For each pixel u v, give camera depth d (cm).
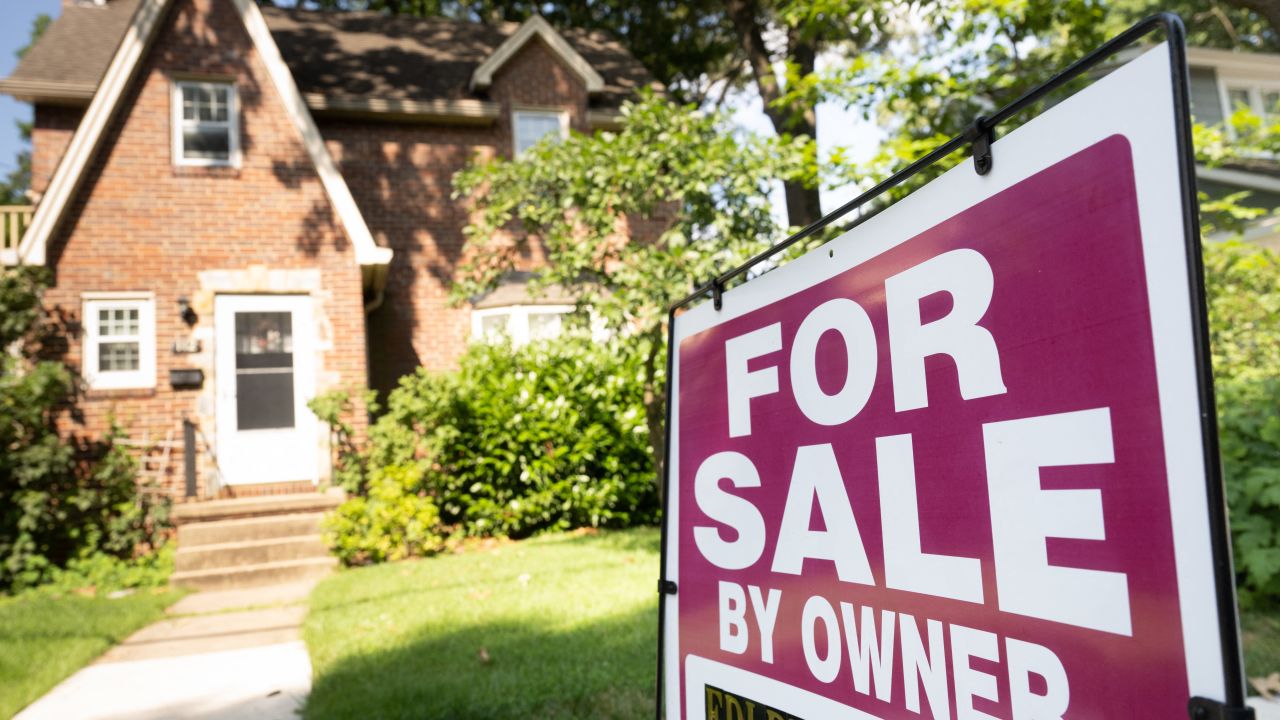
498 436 1009
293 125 1089
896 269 131
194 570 862
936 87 785
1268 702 333
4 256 939
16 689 462
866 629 133
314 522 925
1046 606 103
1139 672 92
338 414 1002
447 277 1278
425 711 365
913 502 125
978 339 116
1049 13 765
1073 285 103
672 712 184
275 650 548
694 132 722
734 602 167
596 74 1416
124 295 1002
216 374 1022
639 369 1011
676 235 680
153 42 1062
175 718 415
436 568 782
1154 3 2317
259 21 1098
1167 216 92
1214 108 1850
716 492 175
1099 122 101
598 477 1056
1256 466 466
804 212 1284
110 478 915
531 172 746
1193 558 87
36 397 886
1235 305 794
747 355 168
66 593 817
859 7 835
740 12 1452
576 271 720
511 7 2084
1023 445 108
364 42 1511
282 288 1049
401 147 1309
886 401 132
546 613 540
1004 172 113
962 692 114
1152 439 92
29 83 1141
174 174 1038
